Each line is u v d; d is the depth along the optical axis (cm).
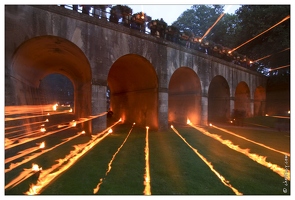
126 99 1828
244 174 602
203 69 1667
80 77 1407
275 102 2573
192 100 1739
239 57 2155
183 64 1503
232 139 1130
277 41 2203
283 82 2489
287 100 2458
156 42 1326
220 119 2100
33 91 1295
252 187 513
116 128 1466
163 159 725
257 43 2498
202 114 1656
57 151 773
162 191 477
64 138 1009
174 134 1241
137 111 1623
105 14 1185
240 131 1450
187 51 1527
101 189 477
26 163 636
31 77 1252
